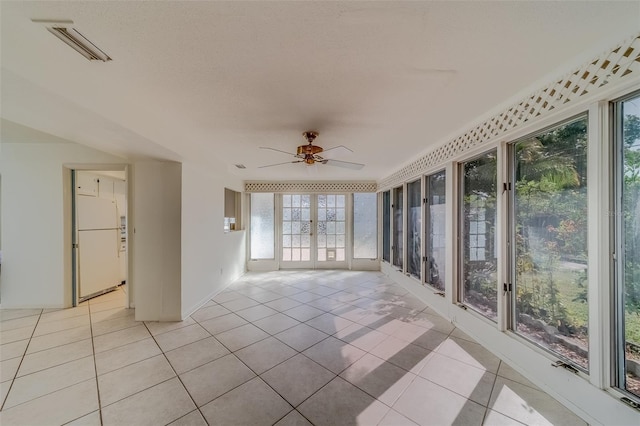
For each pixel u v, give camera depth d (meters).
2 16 1.19
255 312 3.51
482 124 2.45
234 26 1.24
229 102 2.08
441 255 3.49
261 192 6.18
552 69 1.67
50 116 1.81
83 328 3.00
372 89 1.89
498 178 2.33
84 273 3.90
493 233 2.52
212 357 2.38
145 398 1.84
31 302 3.58
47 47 1.40
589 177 1.59
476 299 2.79
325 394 1.88
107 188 4.46
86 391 1.91
